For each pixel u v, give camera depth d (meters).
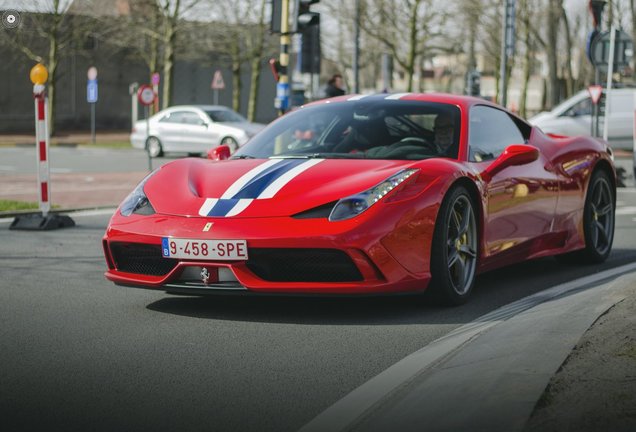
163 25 35.97
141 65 43.62
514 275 6.58
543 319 4.45
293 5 15.59
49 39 37.94
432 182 5.16
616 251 7.85
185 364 4.05
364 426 2.99
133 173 18.56
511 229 6.01
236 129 23.80
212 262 4.89
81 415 3.29
